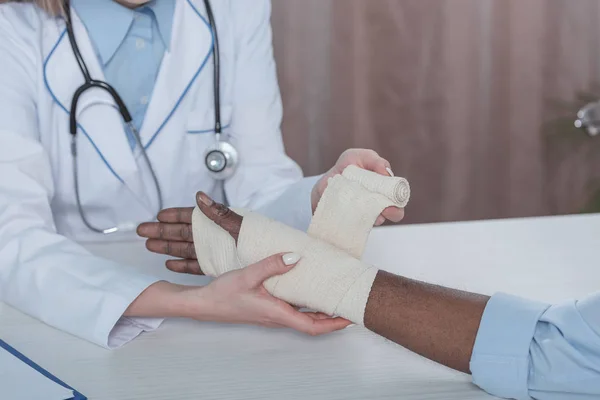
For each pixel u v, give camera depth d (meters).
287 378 0.75
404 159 2.50
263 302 0.81
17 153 1.07
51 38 1.22
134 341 0.85
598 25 2.53
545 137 2.56
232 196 1.38
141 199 1.31
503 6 2.48
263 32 1.42
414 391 0.73
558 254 1.12
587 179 2.59
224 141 1.32
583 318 0.70
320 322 0.81
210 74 1.33
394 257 1.11
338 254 0.83
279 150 1.40
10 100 1.13
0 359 0.78
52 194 1.17
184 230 0.94
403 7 2.40
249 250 0.84
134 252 1.15
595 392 0.68
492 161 2.56
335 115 2.43
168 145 1.31
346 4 2.37
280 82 2.38
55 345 0.85
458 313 0.75
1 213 1.02
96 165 1.26
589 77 2.55
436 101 2.48
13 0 1.23
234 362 0.79
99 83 1.22
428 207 2.55
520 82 2.53
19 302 0.95
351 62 2.40
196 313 0.85
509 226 1.27
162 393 0.72
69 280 0.92
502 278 1.02
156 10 1.27
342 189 0.86
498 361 0.71
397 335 0.77
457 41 2.45
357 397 0.71
